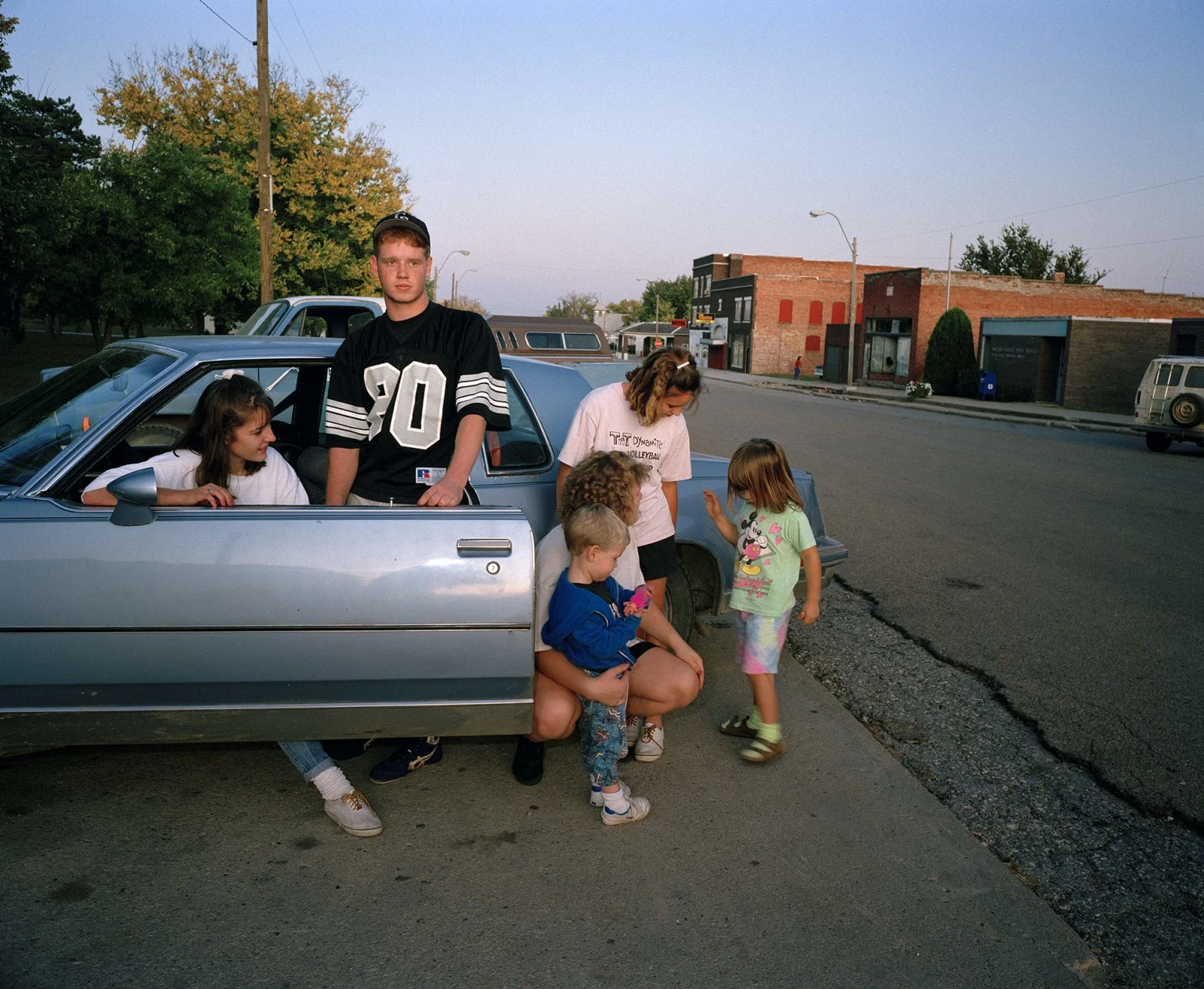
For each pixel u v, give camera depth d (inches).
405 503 124.6
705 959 97.6
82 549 105.1
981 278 1722.4
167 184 888.9
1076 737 157.0
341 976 92.9
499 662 112.1
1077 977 96.9
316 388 157.2
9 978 90.2
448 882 110.3
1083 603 239.6
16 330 1507.1
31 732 107.7
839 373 1923.0
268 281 713.0
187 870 110.6
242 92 1214.9
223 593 106.2
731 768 143.3
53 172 1177.4
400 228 116.6
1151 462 597.6
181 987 90.4
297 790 131.4
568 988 92.3
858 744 152.9
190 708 108.9
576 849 118.6
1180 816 131.6
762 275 2306.8
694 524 162.1
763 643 141.8
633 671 134.7
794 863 116.9
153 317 950.4
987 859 119.3
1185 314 1870.1
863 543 304.5
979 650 200.7
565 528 115.0
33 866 109.8
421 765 137.5
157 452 161.0
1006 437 745.6
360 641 109.0
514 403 147.9
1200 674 188.5
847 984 94.3
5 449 123.9
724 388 1499.8
